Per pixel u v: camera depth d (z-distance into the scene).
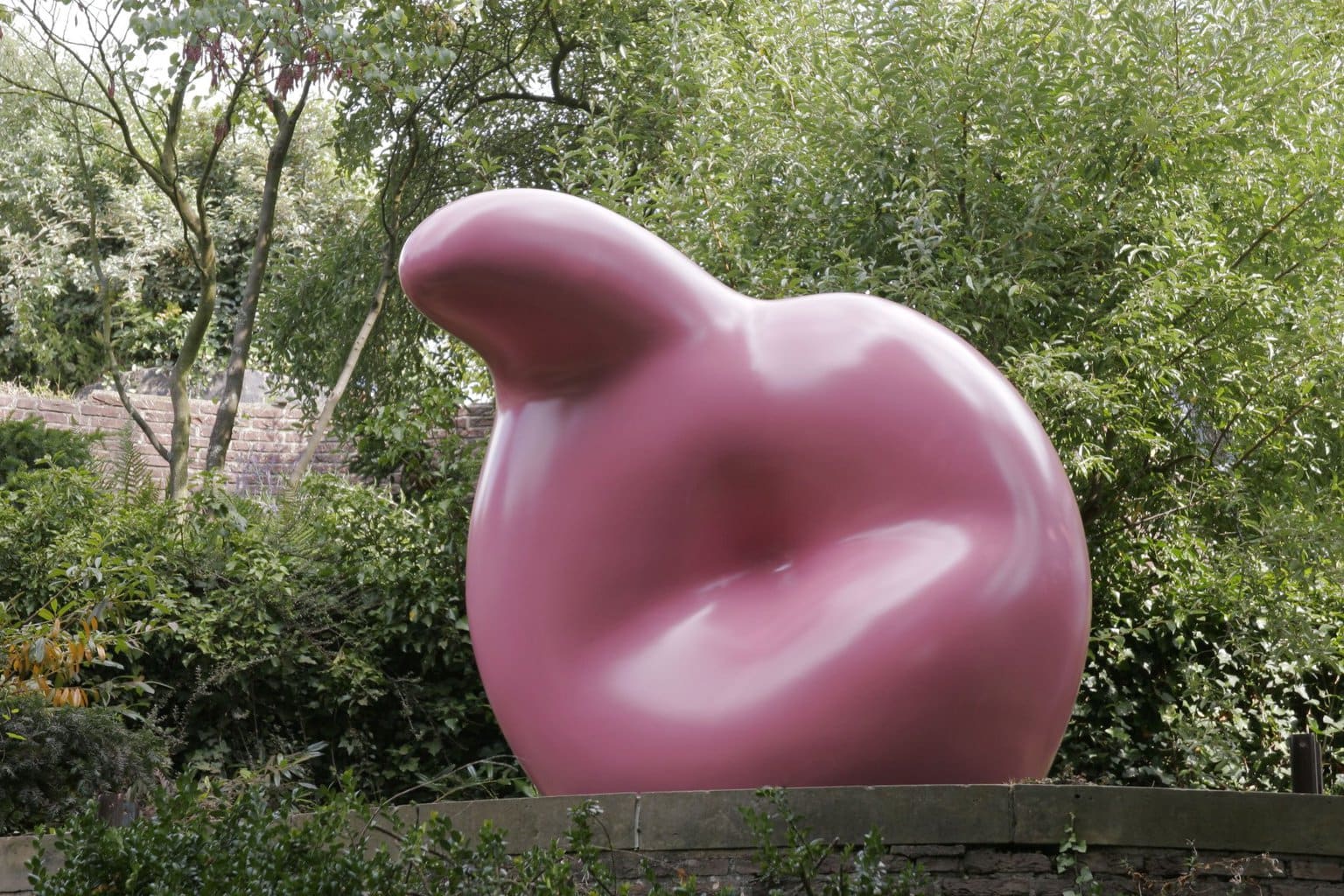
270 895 2.65
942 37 6.47
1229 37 6.14
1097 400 5.86
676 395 3.70
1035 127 6.50
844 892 2.75
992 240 6.25
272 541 6.36
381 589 6.36
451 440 6.73
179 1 7.86
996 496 3.52
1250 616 6.80
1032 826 3.00
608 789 3.51
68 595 5.63
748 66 7.68
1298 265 6.62
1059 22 6.56
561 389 3.87
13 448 10.39
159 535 6.10
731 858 3.04
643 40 9.86
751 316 3.85
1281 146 6.59
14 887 3.48
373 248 10.77
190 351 9.52
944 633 3.35
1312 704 7.31
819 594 3.50
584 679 3.62
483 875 2.68
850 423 3.60
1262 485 6.71
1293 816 3.02
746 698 3.40
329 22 7.91
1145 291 5.96
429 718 6.26
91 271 18.11
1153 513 6.88
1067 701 3.53
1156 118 6.13
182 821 2.92
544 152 10.71
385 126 10.30
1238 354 6.45
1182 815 3.02
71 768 4.48
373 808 3.02
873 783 3.33
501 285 3.71
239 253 19.12
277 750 5.89
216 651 5.86
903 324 3.77
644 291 3.77
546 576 3.71
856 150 6.54
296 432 13.92
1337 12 6.85
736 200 6.65
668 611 3.65
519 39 10.66
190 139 19.06
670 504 3.66
